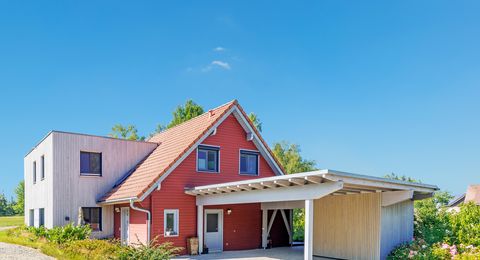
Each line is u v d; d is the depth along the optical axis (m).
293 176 11.75
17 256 12.66
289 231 20.33
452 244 13.67
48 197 18.72
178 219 16.86
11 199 55.31
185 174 17.42
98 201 18.78
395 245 14.09
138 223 16.84
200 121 19.92
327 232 15.77
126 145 20.23
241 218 18.80
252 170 19.92
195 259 15.48
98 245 14.18
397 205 14.40
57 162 18.33
